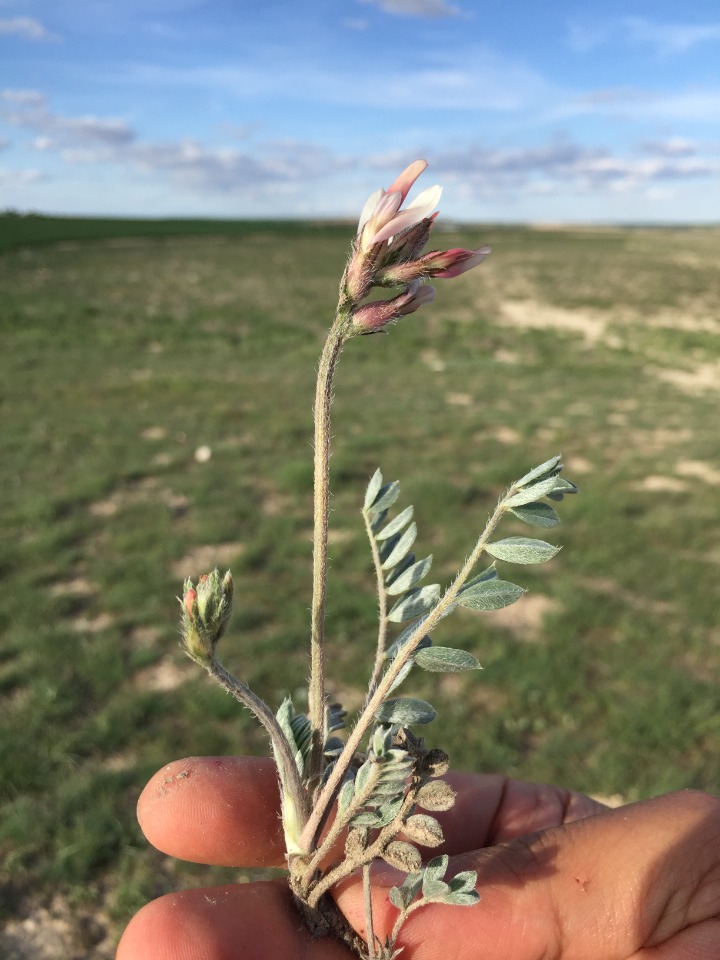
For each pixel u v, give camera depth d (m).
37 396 14.11
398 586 1.40
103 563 7.20
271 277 39.62
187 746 4.80
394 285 1.14
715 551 7.76
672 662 5.84
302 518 8.42
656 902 1.62
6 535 7.75
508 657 5.80
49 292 29.75
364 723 1.25
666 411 14.53
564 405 15.15
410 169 1.14
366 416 13.30
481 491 9.52
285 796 1.44
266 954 1.51
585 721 5.16
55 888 3.84
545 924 1.57
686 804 1.79
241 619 6.19
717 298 35.47
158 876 3.94
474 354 22.17
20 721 4.92
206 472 9.95
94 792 4.35
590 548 7.76
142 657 5.62
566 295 35.12
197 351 20.75
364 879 1.40
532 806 2.22
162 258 48.50
